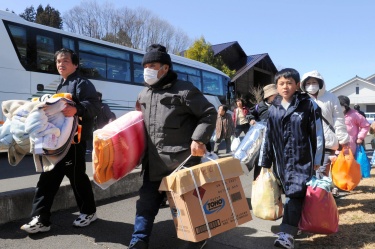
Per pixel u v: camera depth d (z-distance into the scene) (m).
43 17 46.81
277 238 3.33
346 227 3.71
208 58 33.34
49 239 3.38
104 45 11.29
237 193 2.90
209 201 2.75
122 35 40.72
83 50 10.60
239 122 12.12
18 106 3.29
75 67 3.69
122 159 2.95
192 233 2.65
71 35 10.37
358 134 6.13
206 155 3.16
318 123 3.29
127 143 2.97
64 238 3.41
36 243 3.28
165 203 4.64
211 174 2.76
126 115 3.23
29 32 9.46
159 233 3.64
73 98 3.33
